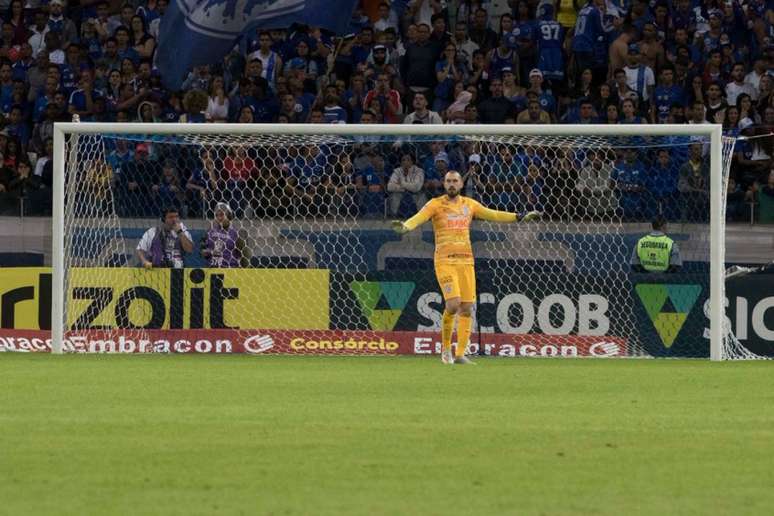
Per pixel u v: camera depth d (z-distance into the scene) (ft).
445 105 280.10
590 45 287.28
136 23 299.58
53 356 193.36
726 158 209.56
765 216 236.84
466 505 74.64
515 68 287.48
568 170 232.94
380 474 84.94
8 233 235.81
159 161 235.40
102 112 284.00
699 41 290.35
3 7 325.21
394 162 238.68
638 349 202.59
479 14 294.66
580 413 118.83
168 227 209.46
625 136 224.74
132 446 96.53
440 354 203.31
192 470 86.28
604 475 85.10
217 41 248.11
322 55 290.76
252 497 76.95
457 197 182.60
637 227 227.20
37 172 268.00
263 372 163.73
